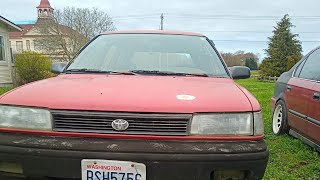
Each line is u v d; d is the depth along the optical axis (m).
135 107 2.09
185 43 3.53
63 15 40.72
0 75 16.22
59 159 2.04
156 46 3.44
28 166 2.09
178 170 2.00
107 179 2.03
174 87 2.43
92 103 2.13
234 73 3.37
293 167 3.72
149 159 1.99
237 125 2.13
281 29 46.81
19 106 2.21
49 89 2.39
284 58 45.59
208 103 2.17
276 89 5.46
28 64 18.02
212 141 2.09
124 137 2.06
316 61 4.36
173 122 2.08
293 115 4.57
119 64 3.18
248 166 2.04
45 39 40.00
